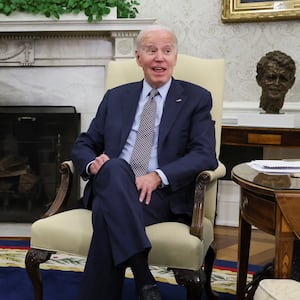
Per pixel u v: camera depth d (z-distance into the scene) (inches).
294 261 74.4
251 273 91.4
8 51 124.0
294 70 102.9
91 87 124.9
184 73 81.4
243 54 120.2
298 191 51.3
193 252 59.4
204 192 64.7
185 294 82.4
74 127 123.9
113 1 114.9
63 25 116.2
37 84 126.3
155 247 60.4
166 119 72.1
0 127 124.7
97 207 59.4
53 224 66.1
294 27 115.7
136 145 72.4
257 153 120.0
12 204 129.3
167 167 65.7
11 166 126.6
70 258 100.0
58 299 79.8
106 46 122.3
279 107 103.6
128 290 83.4
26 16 115.6
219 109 79.2
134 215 57.5
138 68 83.7
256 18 116.6
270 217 53.9
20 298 80.3
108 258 57.8
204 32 122.4
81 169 70.4
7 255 102.2
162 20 124.7
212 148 69.6
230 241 112.4
